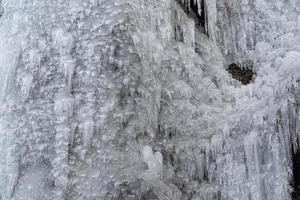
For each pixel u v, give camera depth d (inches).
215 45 342.3
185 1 346.3
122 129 261.6
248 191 262.4
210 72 319.9
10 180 258.4
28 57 283.4
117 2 286.8
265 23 342.3
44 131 264.1
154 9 304.7
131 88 270.5
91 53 275.4
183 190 269.3
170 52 307.3
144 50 284.5
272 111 267.6
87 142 257.1
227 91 308.3
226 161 272.4
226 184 269.3
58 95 269.3
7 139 268.5
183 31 321.4
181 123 285.0
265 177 259.6
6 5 319.6
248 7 350.0
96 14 285.4
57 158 255.4
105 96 265.6
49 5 293.4
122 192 244.4
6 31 302.4
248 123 274.7
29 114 270.4
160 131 281.3
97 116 261.1
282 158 258.8
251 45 341.1
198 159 274.8
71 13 287.4
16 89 280.4
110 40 276.8
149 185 248.4
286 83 273.1
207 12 342.6
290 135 263.1
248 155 266.4
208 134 283.1
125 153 255.9
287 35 327.9
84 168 252.2
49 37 284.5
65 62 273.7
